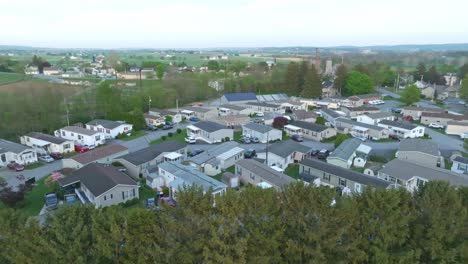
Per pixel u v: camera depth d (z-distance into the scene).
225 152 36.38
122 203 26.80
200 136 47.88
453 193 15.70
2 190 27.16
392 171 30.78
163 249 12.86
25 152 36.50
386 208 14.62
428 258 14.32
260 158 37.22
